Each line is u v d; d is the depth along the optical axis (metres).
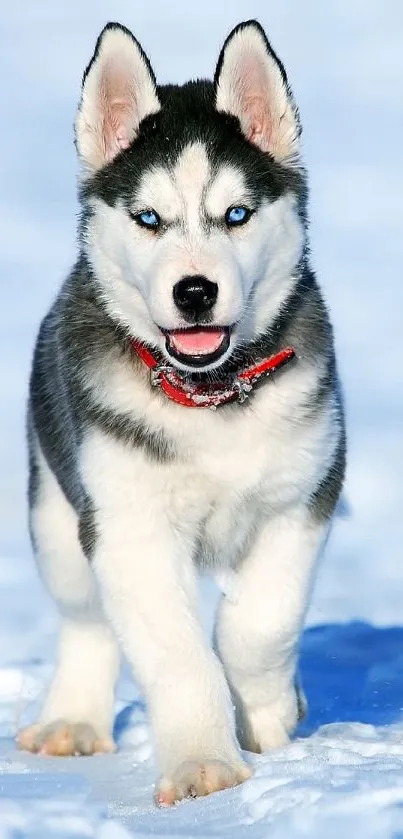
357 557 13.91
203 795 6.61
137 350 7.70
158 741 6.96
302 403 7.60
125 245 7.66
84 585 8.36
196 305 7.20
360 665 9.84
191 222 7.54
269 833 5.67
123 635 7.27
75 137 8.09
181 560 7.50
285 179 7.86
